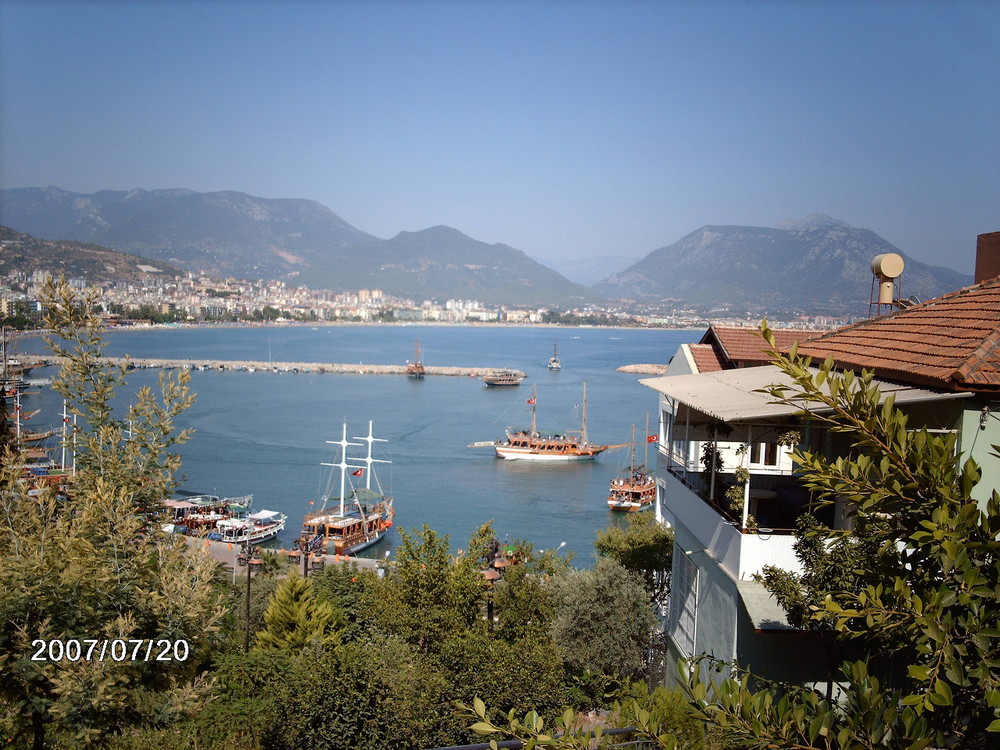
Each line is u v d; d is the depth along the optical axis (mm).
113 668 11516
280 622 26203
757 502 17797
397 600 24438
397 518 83750
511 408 165000
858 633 6691
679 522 21297
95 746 11914
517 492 96125
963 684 5336
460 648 20359
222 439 122438
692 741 11602
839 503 14109
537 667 20531
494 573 44156
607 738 10578
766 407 14570
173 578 12641
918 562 6520
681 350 27062
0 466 13539
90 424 14008
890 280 23922
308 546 68188
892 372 14445
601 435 136625
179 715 12680
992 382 12453
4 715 11414
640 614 25047
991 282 17656
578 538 75562
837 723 6102
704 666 17844
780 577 13445
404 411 159250
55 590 11406
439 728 19031
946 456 6066
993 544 5652
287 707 18703
